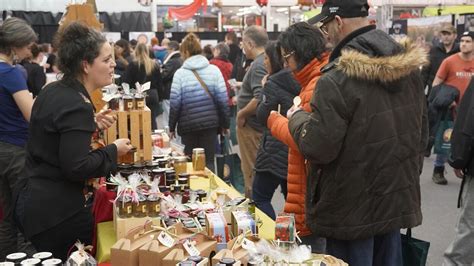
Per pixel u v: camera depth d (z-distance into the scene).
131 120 3.00
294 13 16.31
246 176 4.98
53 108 2.35
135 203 2.40
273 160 3.67
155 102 6.97
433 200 5.90
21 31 3.47
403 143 2.32
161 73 7.84
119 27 15.41
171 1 15.70
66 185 2.44
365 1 2.42
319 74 2.70
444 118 6.45
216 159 5.44
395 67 2.18
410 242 2.58
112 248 2.04
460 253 3.37
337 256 2.41
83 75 2.48
